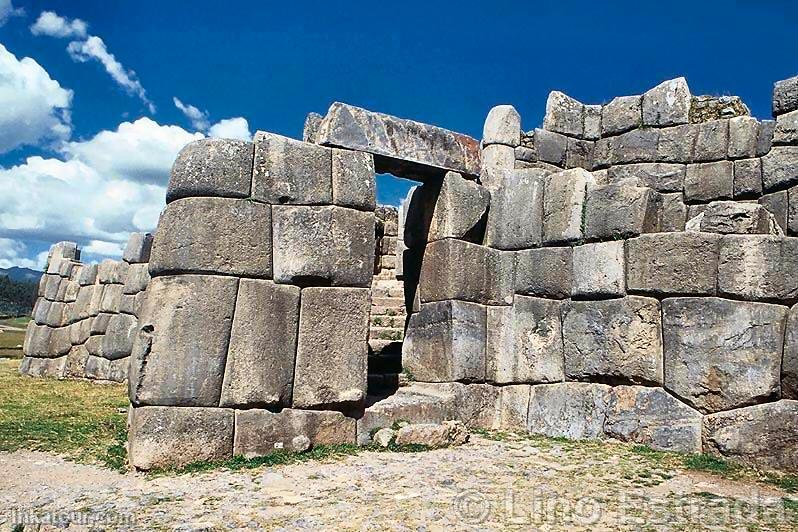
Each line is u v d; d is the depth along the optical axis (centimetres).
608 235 749
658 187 1045
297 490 532
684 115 1045
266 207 659
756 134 977
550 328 799
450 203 817
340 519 458
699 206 1012
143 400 600
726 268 658
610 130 1109
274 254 661
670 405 688
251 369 634
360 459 639
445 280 811
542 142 1090
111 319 1331
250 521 452
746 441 632
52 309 1521
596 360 747
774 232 720
